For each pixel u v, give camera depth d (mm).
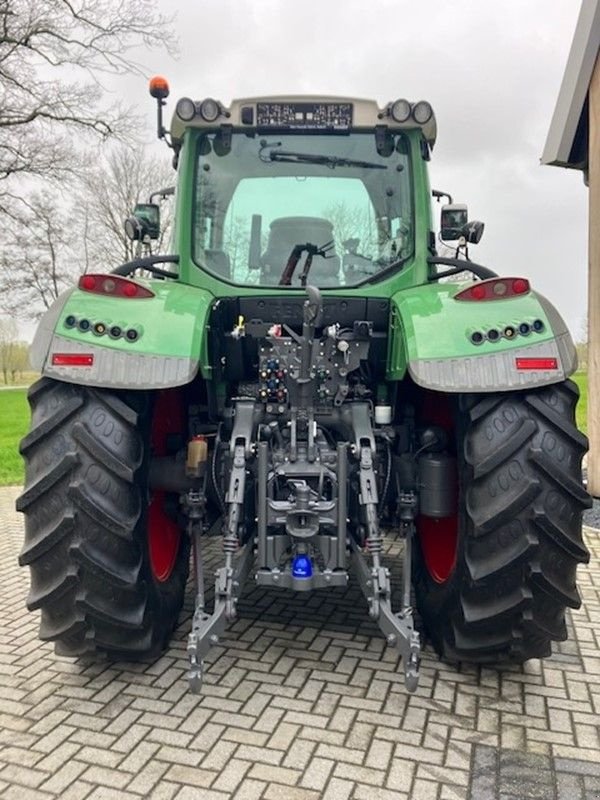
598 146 5691
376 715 2744
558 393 2795
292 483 2865
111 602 2779
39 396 2848
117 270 3424
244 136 3617
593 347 5898
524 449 2699
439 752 2510
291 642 3393
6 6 17641
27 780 2367
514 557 2670
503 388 2672
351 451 2969
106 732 2645
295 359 3098
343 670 3109
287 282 3553
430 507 3137
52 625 2867
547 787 2328
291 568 2830
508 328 2748
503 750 2527
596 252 5766
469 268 3500
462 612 2836
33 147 19312
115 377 2680
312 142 3617
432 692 2916
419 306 2961
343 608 3816
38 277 21922
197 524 3053
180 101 3490
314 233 3574
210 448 3348
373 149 3613
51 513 2730
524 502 2658
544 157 6520
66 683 3020
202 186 3615
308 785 2328
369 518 2781
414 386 3609
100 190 23359
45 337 2770
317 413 3135
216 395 3502
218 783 2342
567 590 2768
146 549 2891
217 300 3336
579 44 5781
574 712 2783
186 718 2730
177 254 3557
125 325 2760
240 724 2686
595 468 6012
